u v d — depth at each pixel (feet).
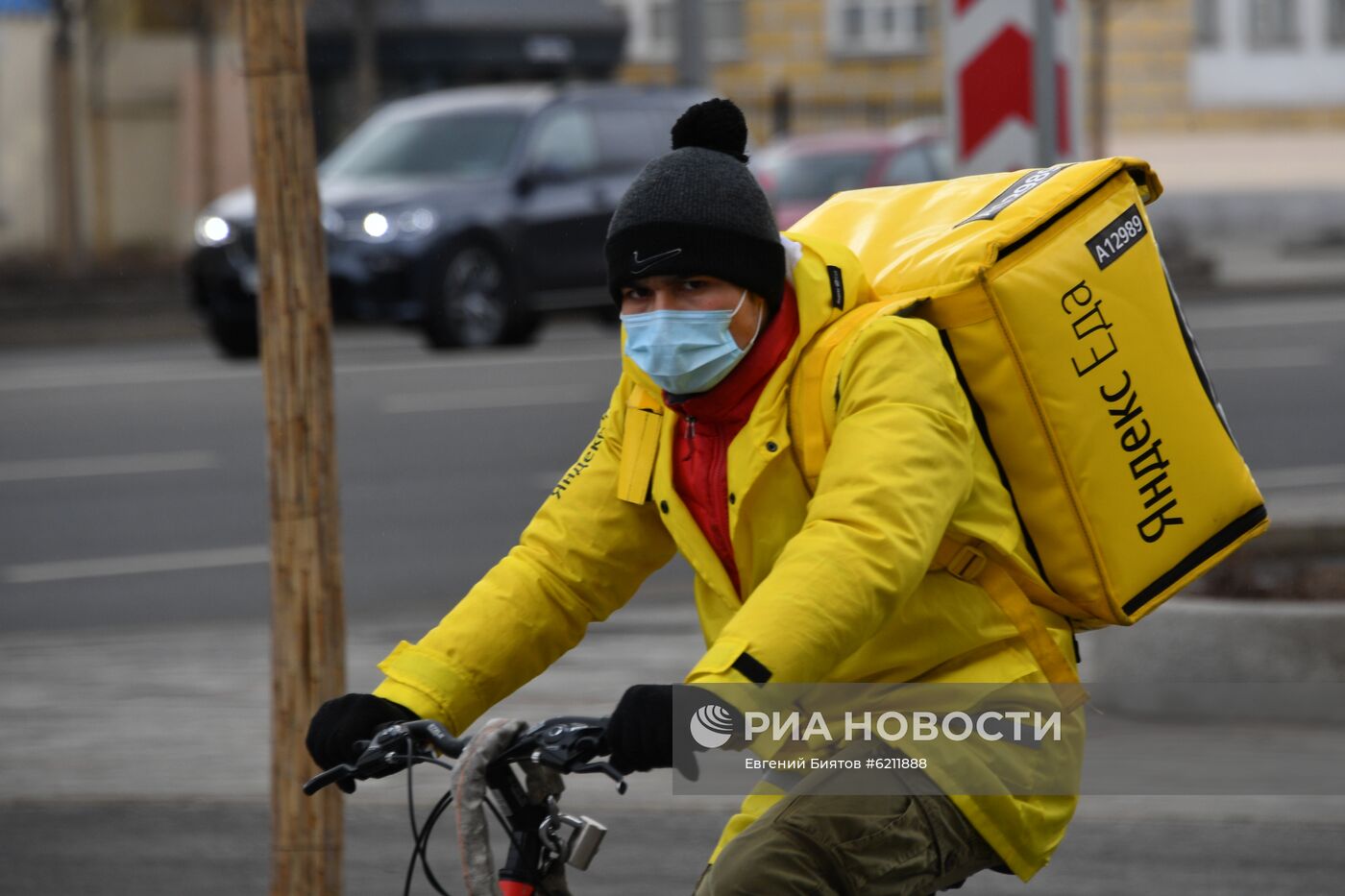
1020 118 57.67
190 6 244.01
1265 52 316.19
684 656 73.41
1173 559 28.60
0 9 264.11
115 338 198.70
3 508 110.73
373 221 160.45
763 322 27.14
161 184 275.18
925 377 26.53
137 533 104.32
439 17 283.59
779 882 25.85
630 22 309.63
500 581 29.32
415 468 118.73
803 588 24.95
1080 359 28.07
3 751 61.77
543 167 169.37
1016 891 47.24
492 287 167.63
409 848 51.55
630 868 48.85
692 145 27.45
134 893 48.08
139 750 61.77
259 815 54.39
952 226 29.14
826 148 202.49
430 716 28.17
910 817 26.53
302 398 38.32
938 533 25.88
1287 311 205.46
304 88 38.22
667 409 28.32
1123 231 28.81
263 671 73.97
